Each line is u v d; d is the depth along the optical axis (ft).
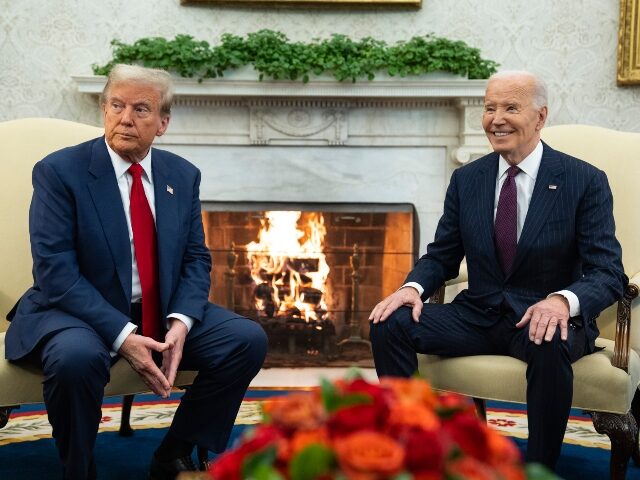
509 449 3.46
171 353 7.90
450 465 3.17
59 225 7.95
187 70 14.62
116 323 7.71
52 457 9.75
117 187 8.20
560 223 8.47
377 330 8.52
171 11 15.61
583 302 7.98
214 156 15.37
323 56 14.65
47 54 15.53
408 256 15.67
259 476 3.12
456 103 15.17
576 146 9.77
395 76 14.82
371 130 15.33
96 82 14.79
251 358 8.13
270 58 14.61
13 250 9.17
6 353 7.78
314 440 3.21
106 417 11.76
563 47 15.84
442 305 8.88
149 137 8.20
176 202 8.50
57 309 7.91
